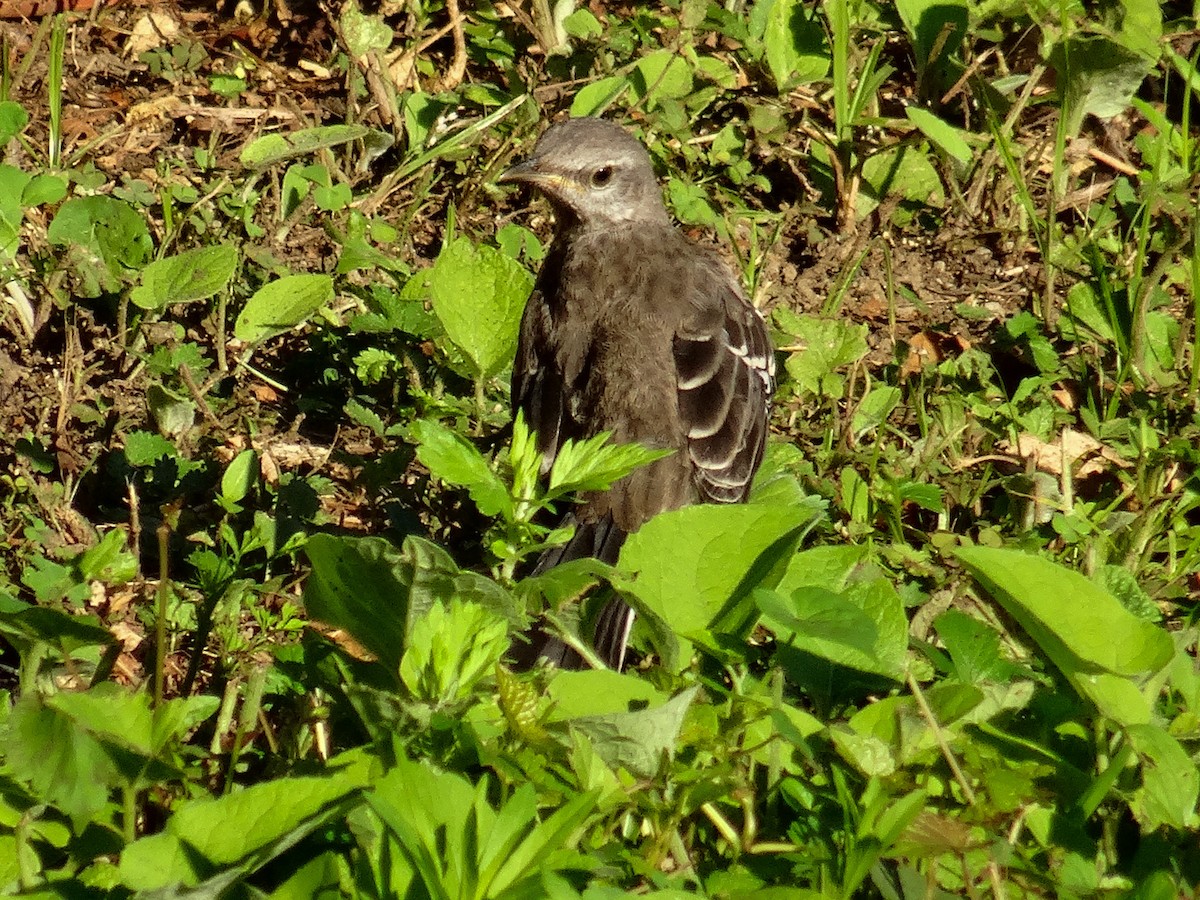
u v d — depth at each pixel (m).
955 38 10.46
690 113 10.41
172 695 6.21
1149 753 4.93
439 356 8.30
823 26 10.69
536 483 5.36
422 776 4.25
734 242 9.48
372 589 4.87
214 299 8.95
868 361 9.13
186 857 4.25
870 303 9.60
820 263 9.84
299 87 11.02
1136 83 9.78
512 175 8.27
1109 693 5.02
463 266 7.40
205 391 8.20
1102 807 5.20
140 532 7.16
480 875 4.14
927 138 10.14
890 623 5.45
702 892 4.60
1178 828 4.89
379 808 4.07
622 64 10.79
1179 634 5.73
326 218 9.67
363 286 9.12
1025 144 10.61
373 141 10.16
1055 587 4.86
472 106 10.81
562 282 7.67
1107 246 9.72
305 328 8.95
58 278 8.56
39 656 5.12
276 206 9.77
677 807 4.71
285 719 5.55
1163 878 4.61
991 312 9.45
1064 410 8.52
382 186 10.02
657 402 7.19
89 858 4.65
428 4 11.47
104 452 7.74
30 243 9.22
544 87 10.62
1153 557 7.48
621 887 4.65
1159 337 8.80
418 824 4.22
